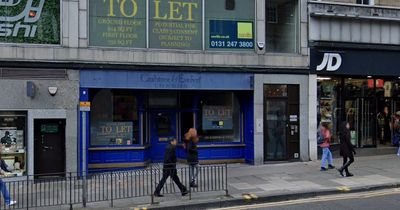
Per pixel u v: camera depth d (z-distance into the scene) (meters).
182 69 17.38
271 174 16.28
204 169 13.37
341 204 12.03
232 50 18.17
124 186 12.98
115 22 16.86
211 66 17.73
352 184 14.29
